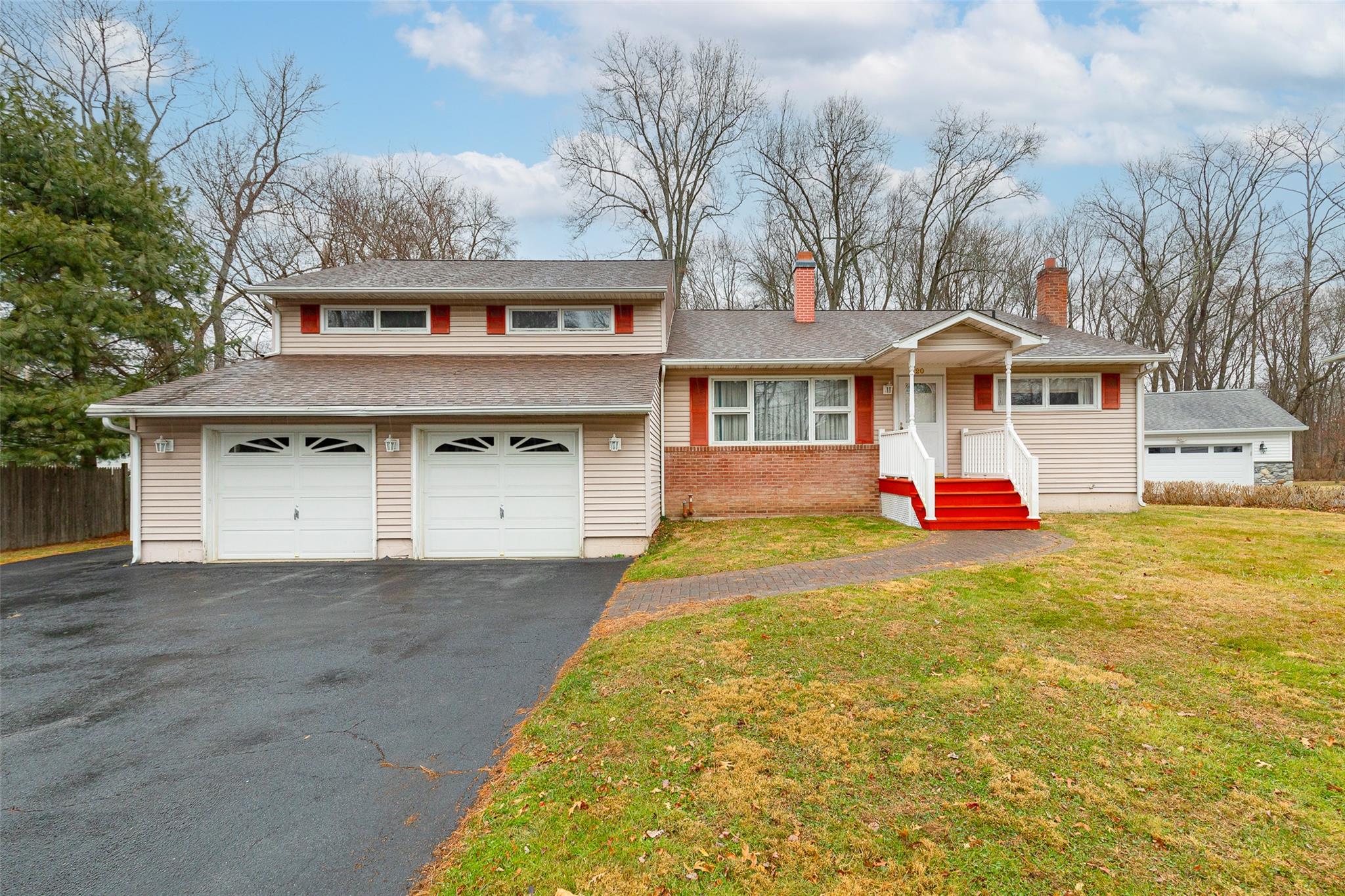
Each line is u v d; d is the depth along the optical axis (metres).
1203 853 2.55
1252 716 3.75
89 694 4.68
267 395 10.30
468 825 2.92
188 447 10.29
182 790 3.33
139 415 9.80
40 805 3.20
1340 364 30.19
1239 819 2.78
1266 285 28.95
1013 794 2.99
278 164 22.81
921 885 2.39
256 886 2.54
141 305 14.23
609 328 13.22
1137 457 13.41
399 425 10.44
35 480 12.98
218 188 21.86
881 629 5.44
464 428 10.52
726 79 26.44
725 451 13.06
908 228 27.44
